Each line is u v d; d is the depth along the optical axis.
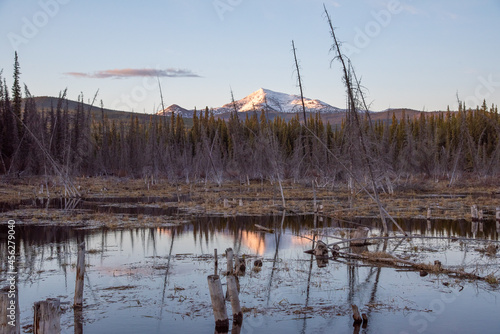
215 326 12.12
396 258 19.45
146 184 72.50
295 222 32.56
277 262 19.88
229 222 32.41
